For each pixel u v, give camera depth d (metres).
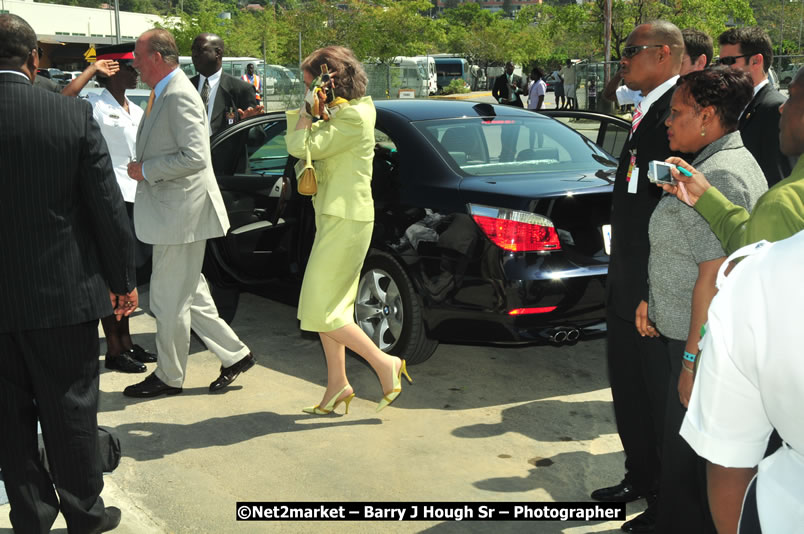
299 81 24.89
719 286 1.32
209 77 6.52
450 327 4.34
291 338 5.43
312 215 5.00
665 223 2.42
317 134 3.73
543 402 4.36
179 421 4.08
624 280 2.91
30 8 58.75
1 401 2.63
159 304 4.29
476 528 3.07
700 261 2.27
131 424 4.04
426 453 3.72
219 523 3.07
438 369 4.87
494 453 3.72
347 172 3.83
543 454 3.72
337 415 4.17
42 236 2.52
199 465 3.58
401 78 36.53
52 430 2.64
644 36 2.86
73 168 2.55
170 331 4.31
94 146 2.59
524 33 58.59
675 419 2.47
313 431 3.96
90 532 2.78
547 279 4.07
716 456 1.29
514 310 4.08
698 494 2.46
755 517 1.32
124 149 5.25
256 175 5.48
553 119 5.30
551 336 4.18
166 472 3.51
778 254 1.19
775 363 1.16
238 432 3.95
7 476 2.66
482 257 4.13
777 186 1.64
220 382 4.50
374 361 3.96
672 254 2.42
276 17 47.62
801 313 1.14
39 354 2.58
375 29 41.41
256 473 3.50
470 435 3.92
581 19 34.31
